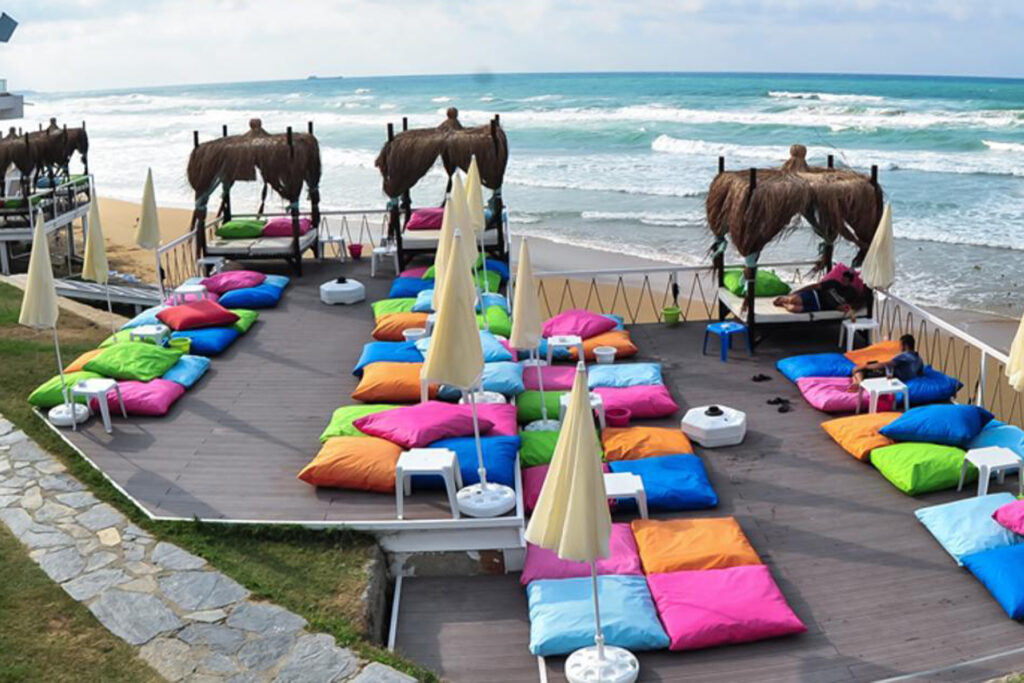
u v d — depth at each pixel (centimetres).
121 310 2028
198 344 1405
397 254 1834
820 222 1425
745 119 6209
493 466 960
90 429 1148
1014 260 2520
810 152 4694
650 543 866
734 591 789
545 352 1388
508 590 873
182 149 6388
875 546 891
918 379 1191
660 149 5122
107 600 802
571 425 675
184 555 869
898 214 3142
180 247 2944
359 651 738
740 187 1397
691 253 2678
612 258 2648
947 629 769
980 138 4838
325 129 7212
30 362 1405
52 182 2475
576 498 671
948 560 864
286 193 1817
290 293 1747
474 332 895
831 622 784
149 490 989
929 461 986
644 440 1069
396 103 9869
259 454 1072
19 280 1961
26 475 1025
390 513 924
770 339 1483
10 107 2541
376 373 1216
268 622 773
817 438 1123
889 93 9044
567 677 715
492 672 752
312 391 1263
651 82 12925
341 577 838
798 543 900
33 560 862
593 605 780
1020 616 771
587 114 7000
